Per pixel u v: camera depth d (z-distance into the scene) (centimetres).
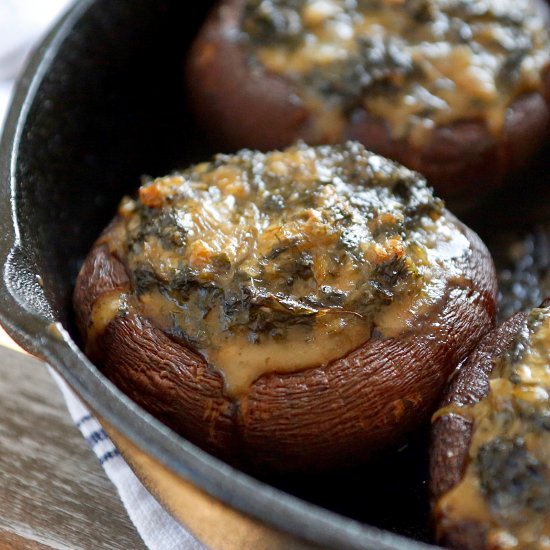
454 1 38
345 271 32
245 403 32
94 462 34
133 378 33
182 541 33
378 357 32
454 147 38
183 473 29
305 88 38
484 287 34
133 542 33
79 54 37
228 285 32
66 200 36
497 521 30
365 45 38
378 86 37
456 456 31
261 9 39
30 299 31
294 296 32
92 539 33
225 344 32
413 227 34
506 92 38
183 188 34
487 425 31
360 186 34
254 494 29
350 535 28
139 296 33
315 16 38
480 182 38
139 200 34
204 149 40
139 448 29
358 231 33
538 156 40
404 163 38
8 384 36
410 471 33
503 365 32
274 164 34
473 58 38
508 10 39
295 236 32
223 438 33
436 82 38
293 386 32
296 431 32
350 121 38
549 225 39
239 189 34
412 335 33
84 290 34
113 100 38
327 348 32
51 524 33
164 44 40
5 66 44
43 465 34
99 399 30
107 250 34
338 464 33
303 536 29
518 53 38
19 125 35
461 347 33
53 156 36
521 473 30
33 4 45
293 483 34
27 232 33
